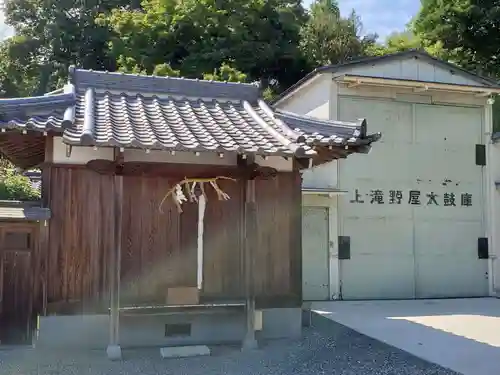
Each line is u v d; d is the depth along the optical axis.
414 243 14.40
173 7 24.94
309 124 8.56
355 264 13.95
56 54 28.92
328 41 28.98
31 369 6.83
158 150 6.88
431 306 12.84
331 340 8.88
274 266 8.74
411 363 7.47
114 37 26.25
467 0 26.88
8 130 6.93
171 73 21.08
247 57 25.22
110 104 8.33
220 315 8.57
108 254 7.98
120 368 6.97
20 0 29.70
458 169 14.94
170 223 8.41
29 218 7.50
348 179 14.09
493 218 15.06
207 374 6.79
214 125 8.16
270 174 8.21
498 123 20.62
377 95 14.39
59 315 7.77
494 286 14.86
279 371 6.99
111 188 8.04
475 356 7.91
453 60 27.95
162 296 8.29
